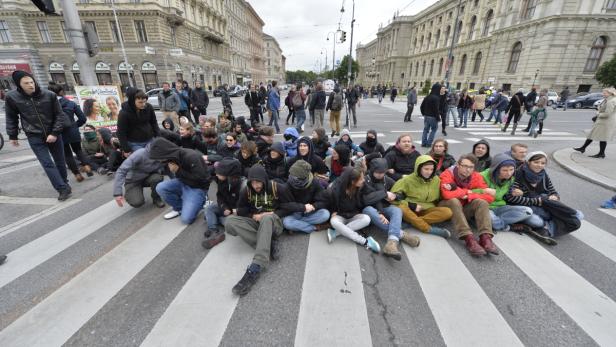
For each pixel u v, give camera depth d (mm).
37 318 2045
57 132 4047
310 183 3246
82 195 4375
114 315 2070
